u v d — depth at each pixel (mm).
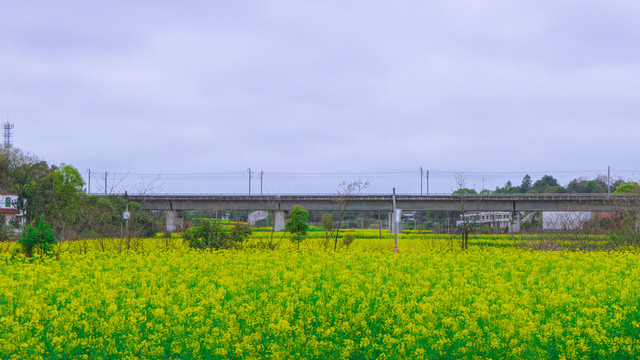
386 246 35031
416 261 19016
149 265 17812
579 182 101062
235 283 13633
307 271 16438
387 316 10438
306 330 10258
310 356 8836
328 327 10148
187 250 25594
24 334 9133
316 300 11836
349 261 18891
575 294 12453
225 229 31516
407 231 61000
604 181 90562
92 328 9867
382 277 15008
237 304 11250
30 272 15203
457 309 10852
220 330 9062
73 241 33125
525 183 116750
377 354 9203
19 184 72438
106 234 31984
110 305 10555
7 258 21562
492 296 11773
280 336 9219
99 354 9031
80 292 12438
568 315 10344
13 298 11719
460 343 9109
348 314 10523
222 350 8562
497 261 19203
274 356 8625
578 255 20891
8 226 37969
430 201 67875
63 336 9133
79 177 53906
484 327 9766
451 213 76062
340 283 13891
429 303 10812
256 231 51594
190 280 14828
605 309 10367
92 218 32812
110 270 17203
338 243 35906
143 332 9836
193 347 8727
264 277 14891
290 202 70562
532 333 9109
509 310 10156
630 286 12617
